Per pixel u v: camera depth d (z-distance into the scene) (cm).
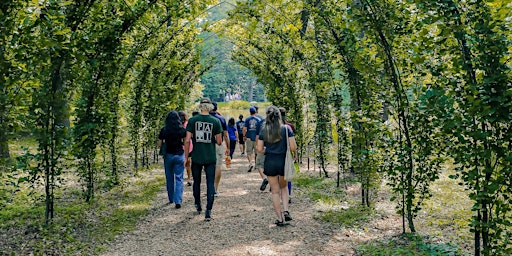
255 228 616
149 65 1218
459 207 695
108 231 605
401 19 552
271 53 1419
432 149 519
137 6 760
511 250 402
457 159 418
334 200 785
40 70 550
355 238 557
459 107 414
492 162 406
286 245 533
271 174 623
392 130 564
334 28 731
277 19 1152
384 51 577
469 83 403
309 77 1118
